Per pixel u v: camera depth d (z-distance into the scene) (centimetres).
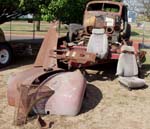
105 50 468
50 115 326
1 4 557
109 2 575
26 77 348
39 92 314
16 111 325
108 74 538
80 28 572
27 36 1266
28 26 2006
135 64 478
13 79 353
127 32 602
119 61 470
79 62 449
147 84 481
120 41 580
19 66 583
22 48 702
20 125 301
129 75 472
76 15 657
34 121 309
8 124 303
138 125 318
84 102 379
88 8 580
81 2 638
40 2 567
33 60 653
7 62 577
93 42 472
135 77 473
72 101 326
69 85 332
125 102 390
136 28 2186
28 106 308
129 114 349
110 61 503
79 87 332
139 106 378
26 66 584
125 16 598
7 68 564
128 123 323
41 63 470
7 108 344
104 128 306
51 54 465
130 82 438
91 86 455
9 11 621
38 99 313
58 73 353
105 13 562
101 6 580
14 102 344
